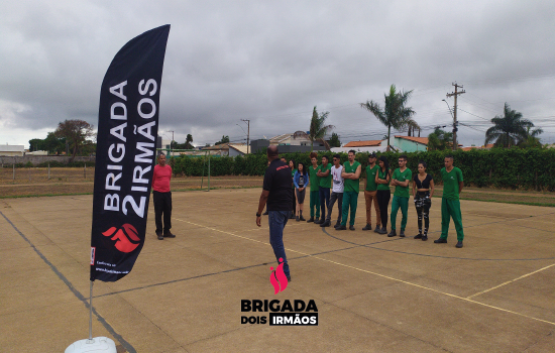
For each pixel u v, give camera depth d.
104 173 2.85
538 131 37.03
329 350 2.73
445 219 6.50
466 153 23.84
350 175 7.53
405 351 2.72
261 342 2.87
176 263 5.12
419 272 4.74
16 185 21.41
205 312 3.45
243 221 8.91
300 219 9.31
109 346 2.63
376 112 31.12
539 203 13.02
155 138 2.74
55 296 3.86
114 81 2.83
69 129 67.94
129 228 2.78
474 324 3.19
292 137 60.19
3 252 5.71
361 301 3.73
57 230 7.53
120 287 4.14
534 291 4.04
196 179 32.56
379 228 7.57
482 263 5.20
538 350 2.73
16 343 2.83
